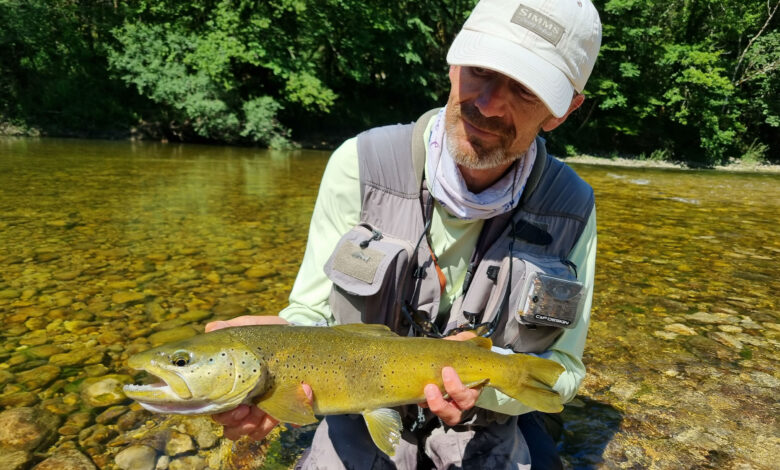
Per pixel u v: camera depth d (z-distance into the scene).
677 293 1.66
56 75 6.34
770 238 2.59
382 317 0.71
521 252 0.71
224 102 6.42
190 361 0.58
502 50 0.60
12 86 6.14
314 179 3.76
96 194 2.68
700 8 9.02
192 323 1.24
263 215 2.41
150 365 0.58
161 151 5.27
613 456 0.85
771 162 9.30
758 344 1.29
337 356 0.63
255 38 6.60
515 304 0.70
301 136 7.77
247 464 0.80
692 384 1.09
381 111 8.69
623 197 3.95
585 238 0.76
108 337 1.15
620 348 1.25
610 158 8.63
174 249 1.82
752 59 9.17
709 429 0.93
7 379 0.97
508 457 0.72
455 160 0.66
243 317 0.73
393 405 0.64
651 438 0.90
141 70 6.10
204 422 0.88
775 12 9.37
